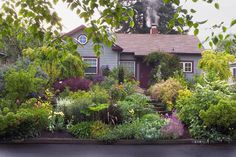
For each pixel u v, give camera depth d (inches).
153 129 509.0
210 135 510.6
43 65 720.3
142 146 479.5
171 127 513.0
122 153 421.1
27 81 555.5
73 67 796.0
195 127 523.8
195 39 1242.0
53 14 134.3
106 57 1099.3
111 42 141.9
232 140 514.9
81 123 524.1
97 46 141.3
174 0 133.7
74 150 436.5
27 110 506.3
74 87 732.0
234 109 512.7
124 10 136.5
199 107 546.9
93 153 418.0
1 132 477.1
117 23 138.0
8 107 529.3
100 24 136.5
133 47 1178.6
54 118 532.1
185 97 608.7
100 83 860.6
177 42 1221.7
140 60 1151.0
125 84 797.2
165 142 503.5
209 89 614.9
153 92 781.9
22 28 144.1
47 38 138.3
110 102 583.2
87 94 631.8
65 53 146.5
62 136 508.1
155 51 1098.7
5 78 563.5
